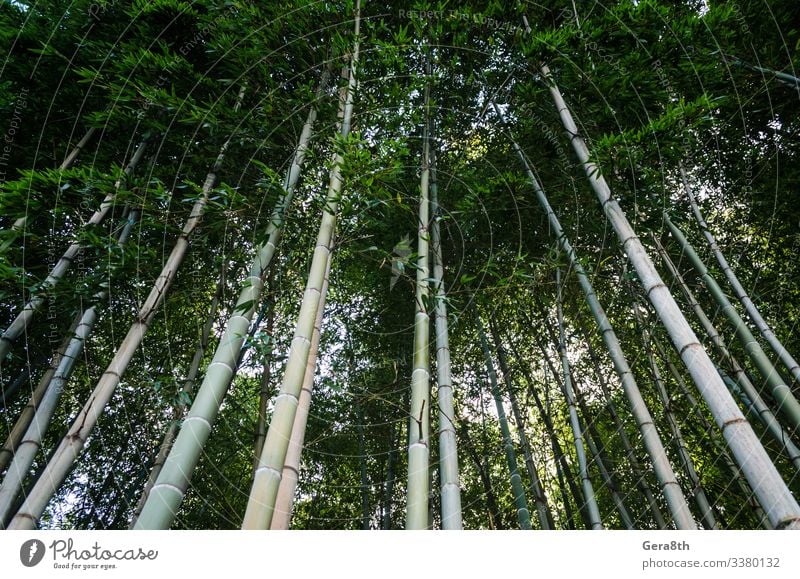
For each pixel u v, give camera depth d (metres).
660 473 2.72
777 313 4.07
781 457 3.79
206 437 2.16
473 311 4.56
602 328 3.37
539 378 4.89
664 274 4.26
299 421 2.44
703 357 2.06
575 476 4.68
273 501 1.87
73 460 2.38
